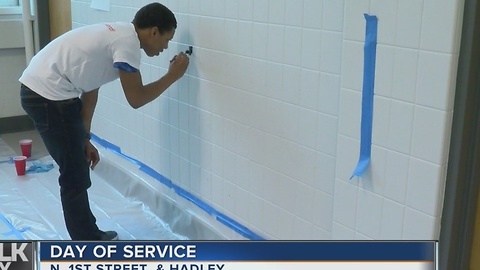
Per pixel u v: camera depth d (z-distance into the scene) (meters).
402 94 1.69
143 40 2.45
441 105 1.60
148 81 3.01
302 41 2.05
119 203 3.18
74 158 2.48
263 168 2.35
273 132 2.26
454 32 1.54
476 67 1.58
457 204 1.68
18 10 4.35
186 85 2.71
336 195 1.98
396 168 1.76
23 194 3.28
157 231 2.89
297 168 2.18
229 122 2.48
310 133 2.09
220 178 2.61
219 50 2.45
